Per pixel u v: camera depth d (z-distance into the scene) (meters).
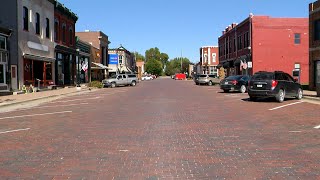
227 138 9.77
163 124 12.38
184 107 18.16
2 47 27.78
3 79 27.81
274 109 16.88
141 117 14.36
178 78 102.06
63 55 43.44
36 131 11.30
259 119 13.48
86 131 11.15
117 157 7.77
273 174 6.45
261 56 45.81
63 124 12.76
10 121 13.86
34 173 6.66
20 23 30.66
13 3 29.69
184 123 12.59
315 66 30.00
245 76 31.83
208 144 9.02
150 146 8.84
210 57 94.38
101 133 10.75
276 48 45.94
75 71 48.44
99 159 7.62
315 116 14.19
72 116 15.06
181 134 10.43
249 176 6.35
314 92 27.23
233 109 17.00
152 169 6.84
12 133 11.00
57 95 28.62
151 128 11.55
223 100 22.50
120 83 49.53
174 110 16.78
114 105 19.81
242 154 7.96
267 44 45.84
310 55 30.67
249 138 9.76
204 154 7.98
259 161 7.35
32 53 33.19
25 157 7.89
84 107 18.95
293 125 11.98
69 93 31.92
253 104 19.56
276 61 45.91
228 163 7.22
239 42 53.12
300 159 7.49
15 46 29.83
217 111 16.19
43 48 35.94
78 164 7.25
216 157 7.71
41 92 31.97
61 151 8.42
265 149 8.42
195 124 12.32
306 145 8.84
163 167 6.96
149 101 22.25
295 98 23.34
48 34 38.25
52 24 39.03
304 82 45.94
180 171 6.69
